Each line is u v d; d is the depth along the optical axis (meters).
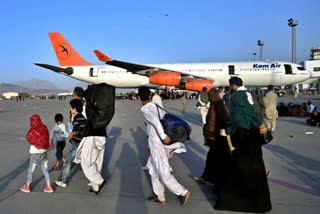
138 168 6.17
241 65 32.12
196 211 3.98
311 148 7.94
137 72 33.72
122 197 4.51
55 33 36.50
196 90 28.61
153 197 4.46
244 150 3.94
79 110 5.34
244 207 3.92
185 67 33.16
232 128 3.98
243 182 3.91
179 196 4.58
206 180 5.07
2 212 3.92
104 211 3.97
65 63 37.06
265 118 10.66
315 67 68.50
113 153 7.62
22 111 22.94
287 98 38.81
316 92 65.62
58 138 6.12
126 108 25.39
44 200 4.38
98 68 35.81
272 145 8.43
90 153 4.64
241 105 3.96
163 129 4.24
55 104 36.22
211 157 4.97
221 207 3.98
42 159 4.75
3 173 5.80
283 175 5.57
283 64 31.44
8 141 9.50
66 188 4.96
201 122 14.45
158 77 29.08
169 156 4.45
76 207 4.11
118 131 11.51
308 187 4.91
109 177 5.54
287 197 4.46
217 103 4.84
